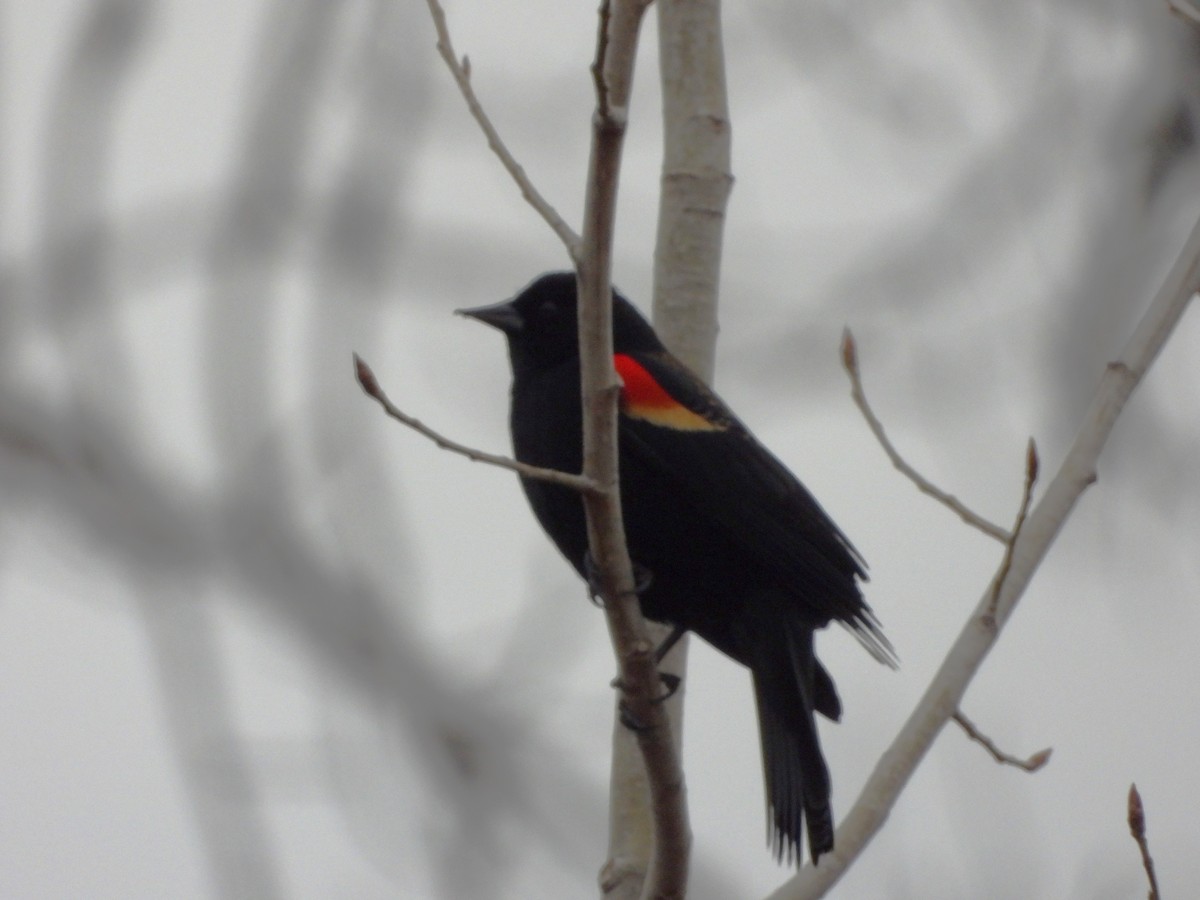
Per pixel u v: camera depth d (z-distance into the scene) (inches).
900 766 318.7
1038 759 337.7
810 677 372.2
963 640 325.1
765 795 346.0
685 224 418.9
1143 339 343.9
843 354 352.2
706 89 425.4
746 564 381.4
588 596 379.9
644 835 356.8
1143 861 293.3
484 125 268.8
